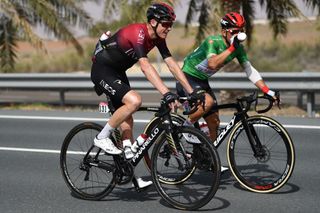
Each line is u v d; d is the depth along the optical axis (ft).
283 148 41.16
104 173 39.58
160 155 35.06
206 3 79.10
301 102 70.13
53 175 41.27
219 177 31.45
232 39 34.58
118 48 32.58
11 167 43.91
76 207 34.22
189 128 32.22
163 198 33.37
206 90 38.37
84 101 85.76
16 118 65.62
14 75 80.84
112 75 32.96
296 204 33.86
